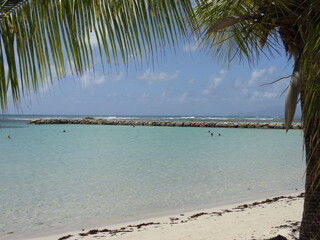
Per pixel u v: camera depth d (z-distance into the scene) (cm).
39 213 1095
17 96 245
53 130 6353
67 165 2189
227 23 350
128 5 274
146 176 1756
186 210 1111
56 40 252
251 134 5291
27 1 248
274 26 361
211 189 1438
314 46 278
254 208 1059
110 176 1764
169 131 6103
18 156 2691
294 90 275
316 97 284
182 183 1569
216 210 1085
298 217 897
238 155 2684
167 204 1197
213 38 514
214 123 7488
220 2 377
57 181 1634
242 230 798
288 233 720
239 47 430
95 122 9100
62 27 252
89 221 1004
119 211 1112
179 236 790
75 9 254
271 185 1516
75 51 254
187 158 2509
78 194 1358
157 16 281
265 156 2620
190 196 1315
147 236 810
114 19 268
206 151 2986
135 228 897
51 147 3397
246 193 1360
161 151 2992
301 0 334
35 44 249
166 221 964
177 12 286
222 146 3434
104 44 263
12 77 244
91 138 4534
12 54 245
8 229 933
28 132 5769
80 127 7500
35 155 2748
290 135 5097
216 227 848
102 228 927
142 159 2467
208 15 397
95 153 2867
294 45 357
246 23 369
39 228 941
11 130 6334
